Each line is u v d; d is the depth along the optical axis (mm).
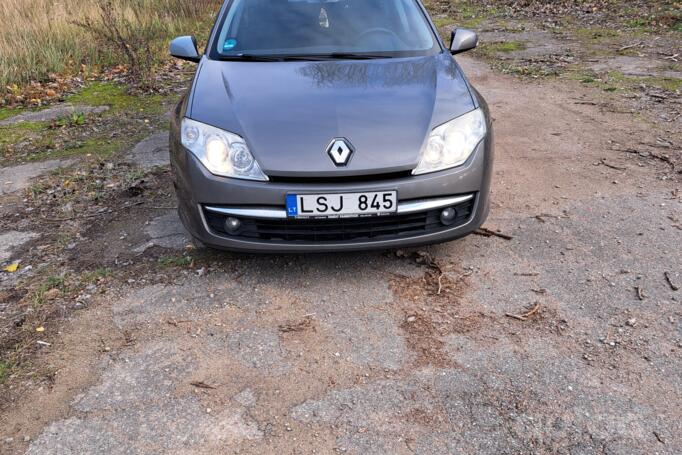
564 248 3211
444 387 2262
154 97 6750
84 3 10484
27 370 2408
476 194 2896
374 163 2662
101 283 3004
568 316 2656
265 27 3676
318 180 2684
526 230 3418
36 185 4324
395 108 2885
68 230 3605
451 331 2586
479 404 2176
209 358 2455
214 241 2869
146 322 2695
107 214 3809
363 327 2629
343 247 2795
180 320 2701
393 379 2311
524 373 2322
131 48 7668
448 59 3473
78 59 8195
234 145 2744
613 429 2049
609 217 3525
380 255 3191
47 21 9297
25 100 6781
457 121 2861
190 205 2871
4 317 2756
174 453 1998
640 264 3031
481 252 3203
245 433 2072
